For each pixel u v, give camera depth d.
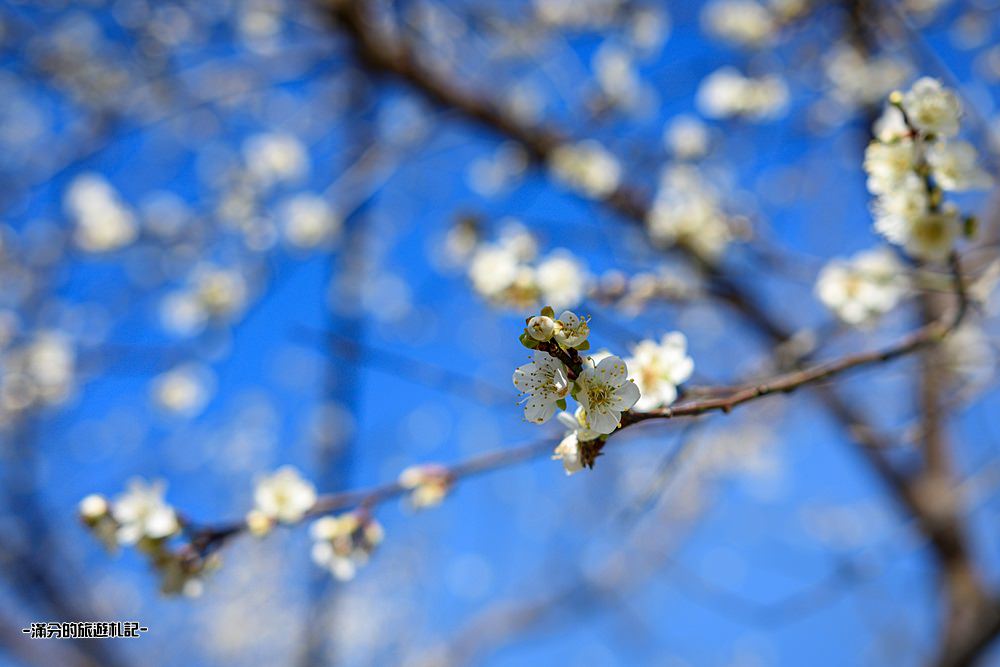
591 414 1.47
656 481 2.37
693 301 3.35
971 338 3.60
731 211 4.25
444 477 2.42
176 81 5.93
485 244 3.66
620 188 5.30
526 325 1.50
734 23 5.28
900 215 2.05
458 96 5.88
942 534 5.27
